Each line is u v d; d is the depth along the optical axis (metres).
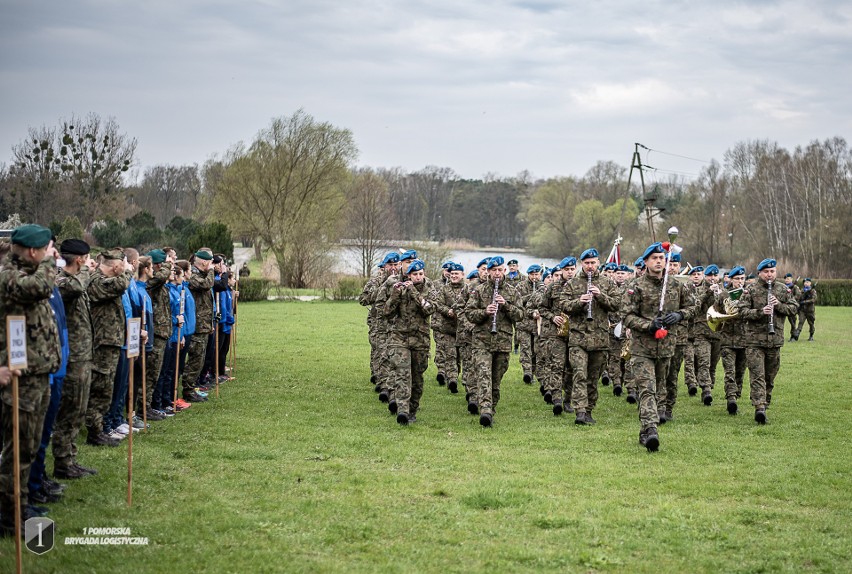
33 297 7.23
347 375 18.77
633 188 101.56
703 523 8.19
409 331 13.23
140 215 66.56
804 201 70.12
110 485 8.98
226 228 50.66
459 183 116.00
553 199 84.94
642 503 8.87
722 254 74.56
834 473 10.34
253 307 40.12
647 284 12.18
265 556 7.02
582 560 7.12
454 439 12.07
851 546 7.59
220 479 9.41
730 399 14.65
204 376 16.56
